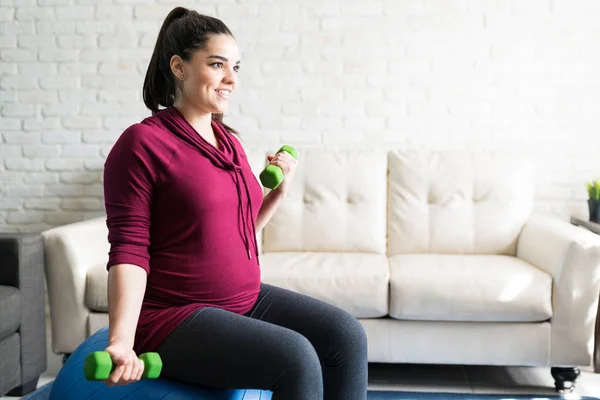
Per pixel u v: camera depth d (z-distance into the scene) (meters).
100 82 4.02
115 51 3.99
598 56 3.71
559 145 3.77
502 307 2.79
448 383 2.98
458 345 2.85
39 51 4.03
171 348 1.56
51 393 1.82
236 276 1.70
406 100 3.83
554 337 2.81
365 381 1.75
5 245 2.80
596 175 3.76
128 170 1.60
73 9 3.99
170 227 1.64
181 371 1.57
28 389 2.91
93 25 3.99
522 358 2.83
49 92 4.05
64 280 2.91
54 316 2.94
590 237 2.80
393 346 2.89
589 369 3.20
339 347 1.71
